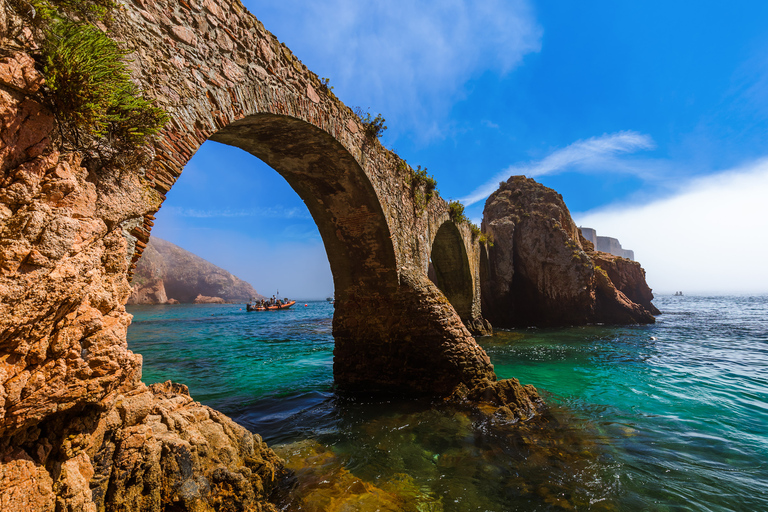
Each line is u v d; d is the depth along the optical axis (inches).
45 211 97.3
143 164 150.6
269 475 179.5
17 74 96.8
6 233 87.8
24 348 89.6
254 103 219.6
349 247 401.1
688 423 287.9
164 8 170.2
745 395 367.2
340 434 266.7
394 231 389.7
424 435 265.0
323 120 281.4
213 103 191.8
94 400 111.0
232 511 147.5
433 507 175.0
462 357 366.6
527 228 1072.2
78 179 116.0
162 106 163.5
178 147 170.4
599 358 570.3
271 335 951.0
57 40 111.2
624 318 1067.3
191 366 529.3
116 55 120.2
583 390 388.2
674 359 558.6
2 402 82.7
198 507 138.0
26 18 104.9
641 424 286.2
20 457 94.1
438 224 561.9
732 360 548.1
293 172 344.5
